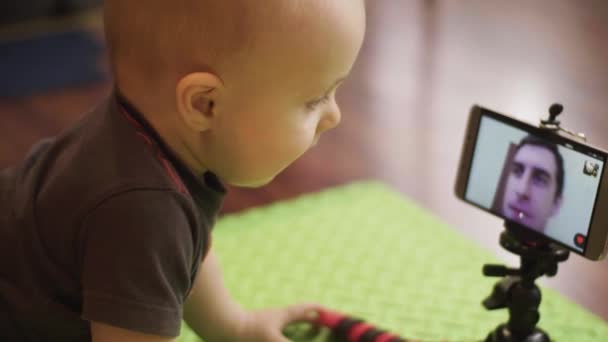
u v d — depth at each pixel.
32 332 0.77
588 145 0.79
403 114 1.75
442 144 1.62
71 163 0.73
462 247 1.21
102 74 2.02
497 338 0.93
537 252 0.86
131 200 0.68
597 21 2.14
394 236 1.25
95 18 2.29
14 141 1.68
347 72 0.70
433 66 1.97
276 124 0.69
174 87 0.68
